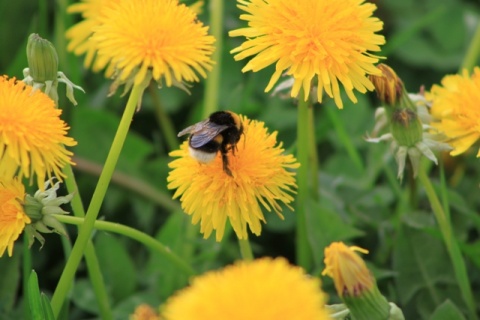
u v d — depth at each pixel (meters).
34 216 0.54
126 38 0.53
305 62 0.55
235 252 0.67
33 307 0.54
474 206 0.68
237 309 0.44
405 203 0.65
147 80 0.54
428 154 0.57
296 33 0.55
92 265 0.58
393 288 0.63
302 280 0.45
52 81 0.55
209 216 0.54
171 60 0.54
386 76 0.58
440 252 0.62
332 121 0.68
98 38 0.54
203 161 0.54
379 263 0.65
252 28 0.55
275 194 0.55
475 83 0.57
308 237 0.62
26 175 0.52
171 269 0.65
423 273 0.62
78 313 0.65
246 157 0.54
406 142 0.57
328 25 0.55
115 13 0.54
